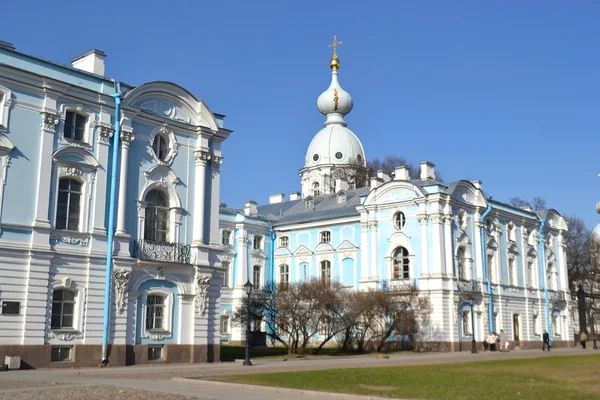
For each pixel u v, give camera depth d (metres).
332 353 41.84
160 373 23.38
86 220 27.72
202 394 16.31
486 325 49.47
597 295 62.38
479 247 50.62
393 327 44.03
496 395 16.38
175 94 31.75
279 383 18.70
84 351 26.77
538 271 57.75
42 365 25.38
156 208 30.83
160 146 31.25
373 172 80.62
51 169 26.78
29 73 26.28
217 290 32.31
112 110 29.14
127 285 28.58
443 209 47.91
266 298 43.69
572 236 72.12
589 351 46.69
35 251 25.67
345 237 53.34
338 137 85.75
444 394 16.53
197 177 32.28
